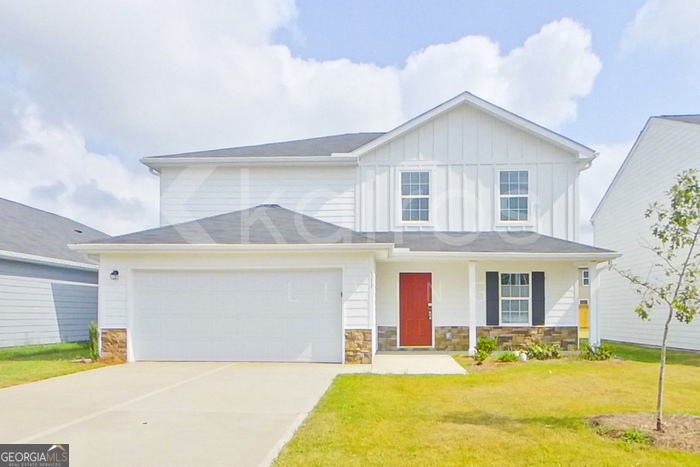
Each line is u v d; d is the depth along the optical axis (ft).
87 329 61.46
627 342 60.39
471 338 42.93
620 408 22.12
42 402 23.84
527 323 46.93
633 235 59.41
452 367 35.04
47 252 54.03
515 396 24.77
